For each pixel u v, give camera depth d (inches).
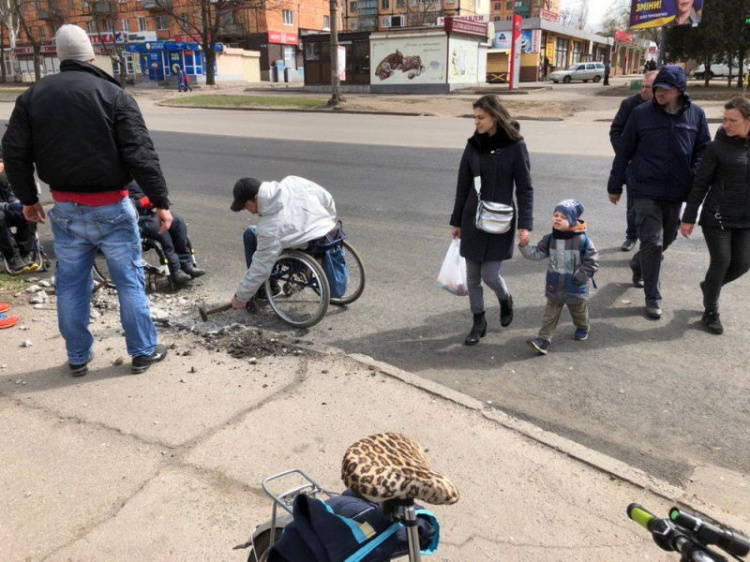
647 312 200.4
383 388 151.6
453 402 145.3
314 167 483.2
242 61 2022.6
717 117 762.8
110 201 149.0
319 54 1434.5
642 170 193.5
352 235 301.4
